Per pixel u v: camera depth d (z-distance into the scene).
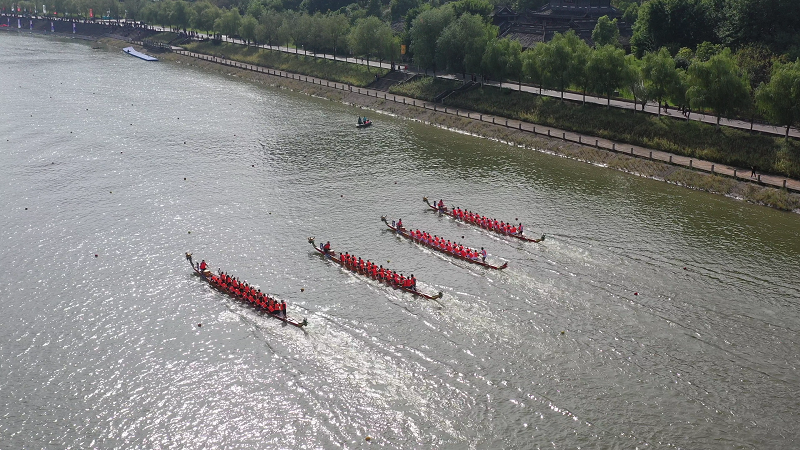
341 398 62.84
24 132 148.75
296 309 77.00
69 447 56.97
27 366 67.19
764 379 64.25
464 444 57.06
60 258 89.31
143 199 109.88
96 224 99.94
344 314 76.00
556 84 153.50
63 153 133.75
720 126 126.69
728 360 67.06
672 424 58.94
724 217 100.62
